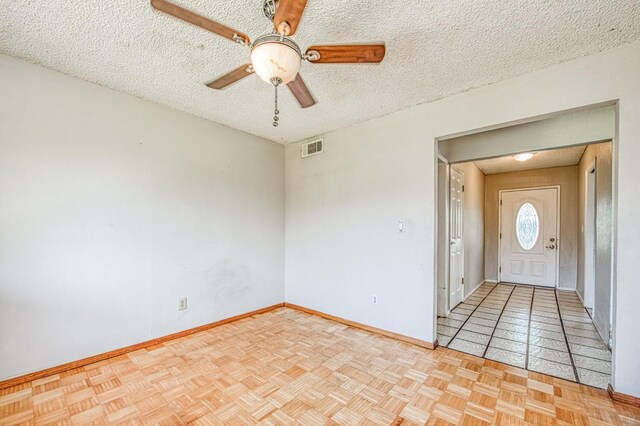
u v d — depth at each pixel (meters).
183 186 2.97
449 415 1.76
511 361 2.44
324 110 2.92
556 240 5.29
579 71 2.03
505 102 2.32
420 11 1.58
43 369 2.15
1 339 1.99
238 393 1.97
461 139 3.49
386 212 3.03
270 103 2.77
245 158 3.56
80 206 2.33
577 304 4.21
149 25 1.71
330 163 3.55
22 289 2.07
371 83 2.37
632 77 1.85
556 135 2.85
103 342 2.43
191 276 3.02
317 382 2.11
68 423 1.68
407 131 2.88
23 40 1.86
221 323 3.27
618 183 1.88
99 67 2.18
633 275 1.84
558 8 1.55
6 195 2.03
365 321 3.16
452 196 3.92
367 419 1.73
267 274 3.81
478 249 5.43
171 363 2.38
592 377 2.18
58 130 2.24
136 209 2.64
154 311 2.74
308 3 1.51
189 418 1.73
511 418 1.73
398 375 2.21
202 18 1.28
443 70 2.18
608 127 2.59
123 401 1.88
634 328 1.83
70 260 2.28
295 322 3.37
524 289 5.18
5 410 1.78
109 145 2.49
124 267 2.56
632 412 1.77
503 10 1.57
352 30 1.73
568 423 1.69
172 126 2.89
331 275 3.50
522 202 5.63
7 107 2.03
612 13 1.58
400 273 2.91
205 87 2.47
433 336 2.68
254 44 1.34
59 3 1.54
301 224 3.86
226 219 3.35
